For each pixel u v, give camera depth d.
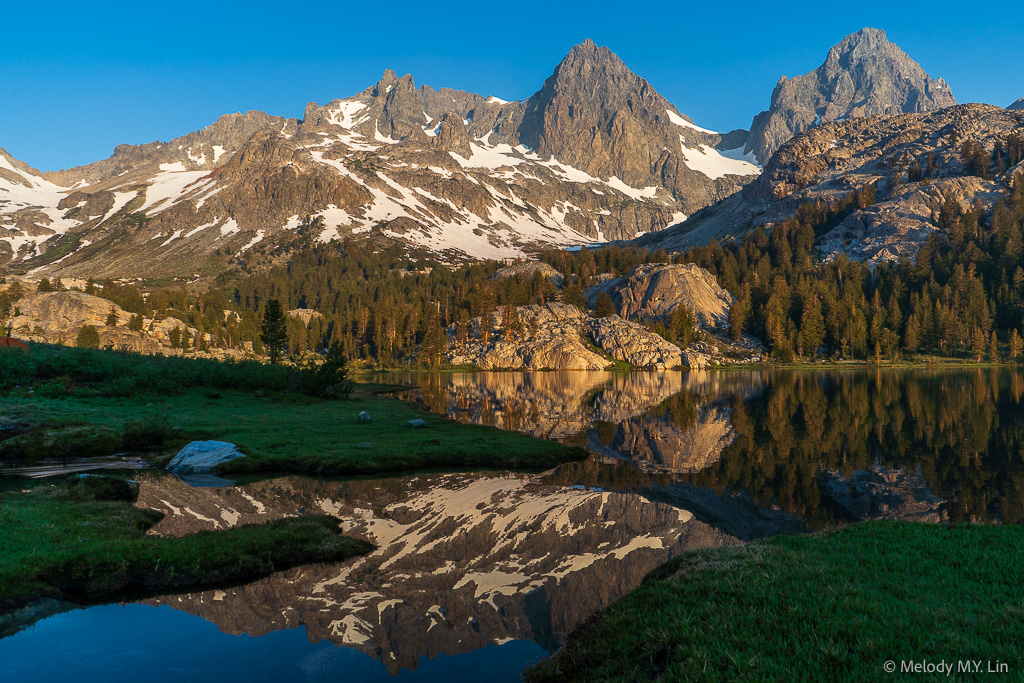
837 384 104.69
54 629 13.00
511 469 34.41
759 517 23.64
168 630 13.10
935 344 177.12
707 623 9.57
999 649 8.02
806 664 8.03
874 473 32.34
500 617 13.82
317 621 13.67
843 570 11.87
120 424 39.19
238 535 19.08
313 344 197.38
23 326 160.50
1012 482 29.56
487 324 187.00
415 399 83.00
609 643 10.09
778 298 198.88
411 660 11.57
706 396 86.31
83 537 18.03
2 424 36.06
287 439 40.00
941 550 13.13
